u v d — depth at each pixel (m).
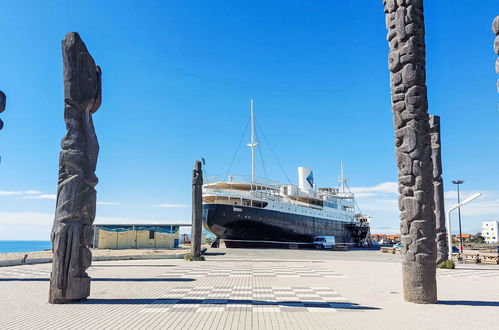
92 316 8.30
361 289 12.70
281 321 7.88
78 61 10.79
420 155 10.41
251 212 48.75
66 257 10.05
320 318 8.18
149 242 46.44
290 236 54.66
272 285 13.64
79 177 10.48
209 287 13.00
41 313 8.62
